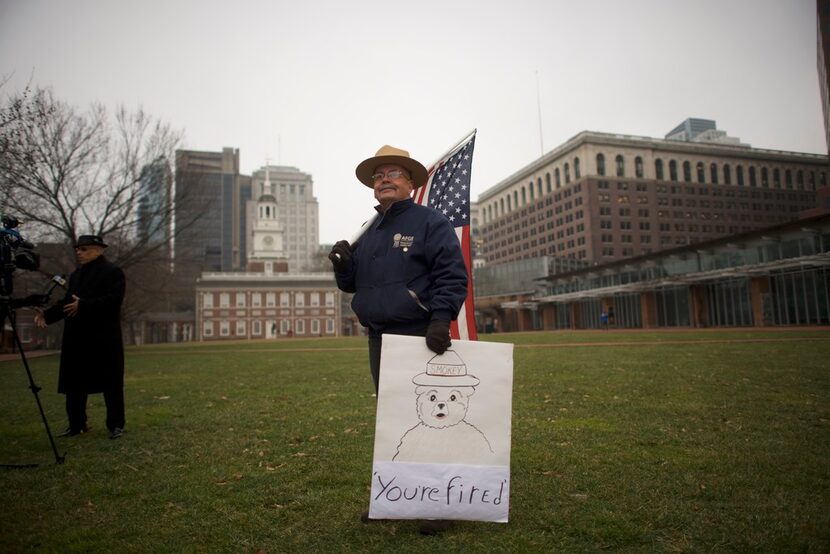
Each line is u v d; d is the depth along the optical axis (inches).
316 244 6692.9
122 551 101.4
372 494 100.7
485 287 2979.8
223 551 100.6
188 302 3348.9
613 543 100.0
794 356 400.2
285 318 2901.1
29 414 256.1
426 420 102.9
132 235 956.6
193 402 279.9
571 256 4128.9
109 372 198.8
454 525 110.5
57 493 135.1
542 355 519.2
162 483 141.3
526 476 140.4
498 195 5290.4
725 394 248.8
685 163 4256.9
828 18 2561.5
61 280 191.0
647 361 412.5
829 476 133.5
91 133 836.0
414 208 121.0
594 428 190.9
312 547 101.0
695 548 97.1
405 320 113.3
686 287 1552.7
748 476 134.4
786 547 96.7
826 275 1176.8
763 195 4397.1
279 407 256.5
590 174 3966.5
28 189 761.6
